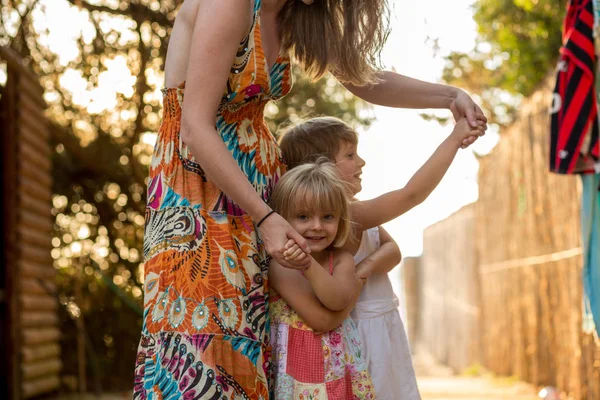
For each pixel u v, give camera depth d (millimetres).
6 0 7793
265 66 2557
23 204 7164
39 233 7781
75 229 9844
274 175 2740
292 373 2619
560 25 12289
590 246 3551
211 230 2500
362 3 2807
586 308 3559
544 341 8297
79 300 8312
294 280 2633
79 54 8289
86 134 9719
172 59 2611
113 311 9523
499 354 11172
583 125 3512
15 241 7027
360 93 3123
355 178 3045
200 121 2420
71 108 8906
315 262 2584
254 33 2521
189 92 2436
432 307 20875
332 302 2602
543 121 7754
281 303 2686
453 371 16344
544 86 7727
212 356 2404
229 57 2443
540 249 8250
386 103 3107
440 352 19203
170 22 8406
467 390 9766
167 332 2443
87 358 9242
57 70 8398
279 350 2646
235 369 2441
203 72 2422
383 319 2893
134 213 9898
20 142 7117
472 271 13555
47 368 7852
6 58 6613
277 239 2398
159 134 2611
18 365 6930
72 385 9047
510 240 9898
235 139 2609
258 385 2486
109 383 9312
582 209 3580
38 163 7785
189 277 2463
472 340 13852
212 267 2471
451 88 2990
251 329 2494
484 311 12375
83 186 9805
